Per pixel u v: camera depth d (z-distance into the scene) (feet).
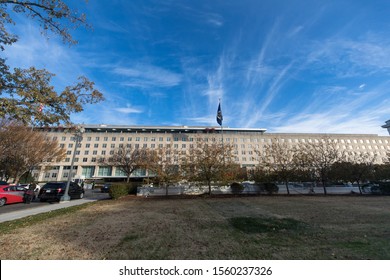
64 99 25.63
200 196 57.21
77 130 49.39
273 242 16.63
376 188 68.54
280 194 64.39
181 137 223.71
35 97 22.44
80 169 203.72
